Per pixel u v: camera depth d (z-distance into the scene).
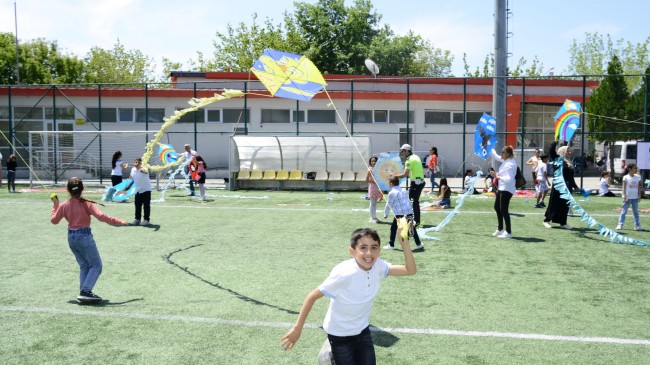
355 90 33.09
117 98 31.22
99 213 7.15
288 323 6.35
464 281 8.22
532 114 34.22
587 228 13.15
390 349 5.56
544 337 5.92
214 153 32.53
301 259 9.70
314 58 55.69
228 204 18.00
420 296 7.41
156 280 8.24
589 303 7.15
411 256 4.28
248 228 13.03
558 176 12.99
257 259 9.69
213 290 7.71
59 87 30.84
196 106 9.52
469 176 22.42
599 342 5.79
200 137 32.38
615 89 27.70
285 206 17.44
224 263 9.37
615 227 13.45
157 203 18.30
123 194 18.64
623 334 6.03
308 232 12.50
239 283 8.09
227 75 32.97
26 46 47.06
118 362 5.23
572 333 6.05
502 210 11.84
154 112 31.70
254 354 5.44
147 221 13.51
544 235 12.16
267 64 9.28
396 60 57.56
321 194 21.64
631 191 12.91
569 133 14.21
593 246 10.94
